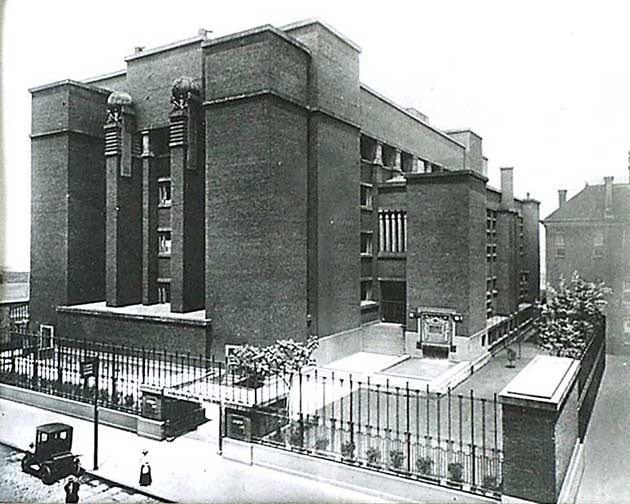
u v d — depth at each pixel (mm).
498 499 15703
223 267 28953
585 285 27344
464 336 33344
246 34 28125
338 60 33469
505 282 40906
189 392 22984
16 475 19734
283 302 28750
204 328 29125
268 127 27750
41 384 27719
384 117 41625
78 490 17859
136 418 23078
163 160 36094
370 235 39719
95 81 39938
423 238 34844
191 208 32250
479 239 35469
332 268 32938
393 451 17750
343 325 34031
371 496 17125
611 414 23234
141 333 31734
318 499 17031
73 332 34656
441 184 34312
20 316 40406
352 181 35219
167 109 34500
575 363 19250
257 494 17453
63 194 36281
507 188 41875
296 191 30109
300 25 31797
